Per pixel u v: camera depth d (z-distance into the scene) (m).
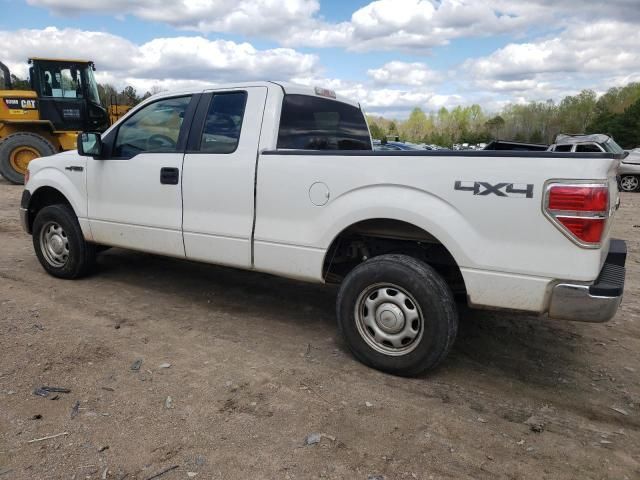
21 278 5.50
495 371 3.80
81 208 5.16
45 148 13.48
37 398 3.14
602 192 2.91
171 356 3.79
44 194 5.67
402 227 3.73
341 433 2.90
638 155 18.75
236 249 4.20
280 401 3.21
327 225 3.74
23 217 5.66
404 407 3.21
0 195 12.02
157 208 4.63
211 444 2.76
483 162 3.19
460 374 3.72
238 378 3.49
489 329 4.60
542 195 3.03
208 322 4.50
